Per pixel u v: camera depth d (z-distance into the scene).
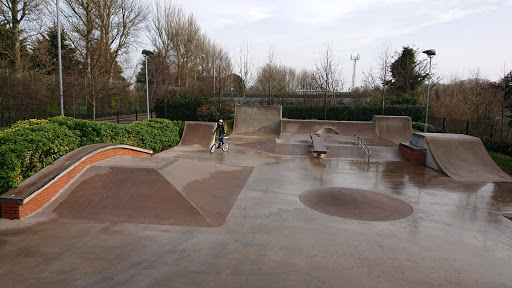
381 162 12.22
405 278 4.02
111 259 4.34
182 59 38.50
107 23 27.62
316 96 27.52
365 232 5.52
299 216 6.23
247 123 19.39
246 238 5.16
